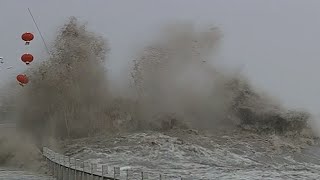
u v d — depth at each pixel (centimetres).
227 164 3666
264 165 3691
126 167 3425
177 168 3400
